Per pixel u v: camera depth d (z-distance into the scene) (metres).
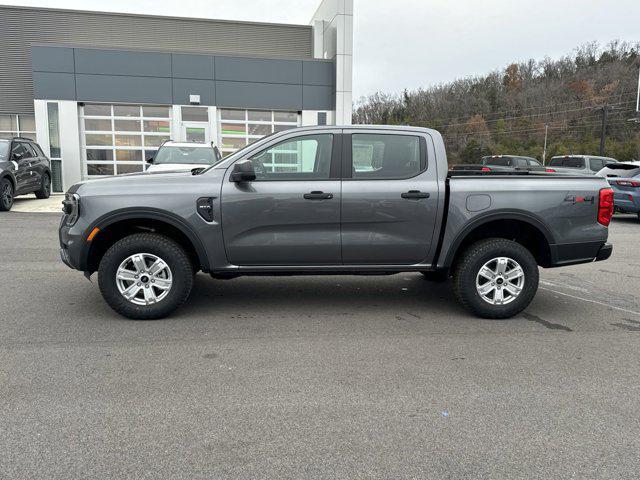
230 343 4.26
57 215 12.29
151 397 3.27
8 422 2.93
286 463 2.58
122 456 2.62
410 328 4.73
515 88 96.81
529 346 4.30
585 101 84.75
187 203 4.69
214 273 4.91
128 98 17.75
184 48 20.91
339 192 4.80
